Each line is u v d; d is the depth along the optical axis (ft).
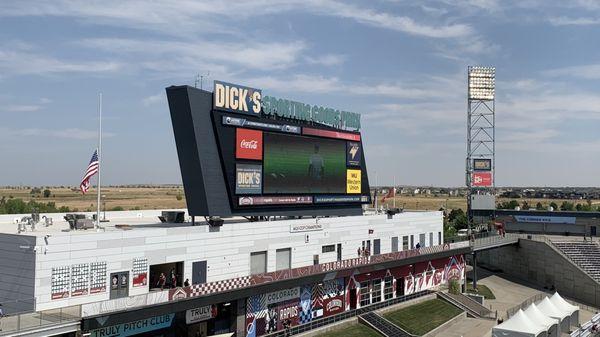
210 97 149.79
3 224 156.56
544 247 294.46
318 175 185.16
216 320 148.77
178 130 146.61
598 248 303.68
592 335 198.90
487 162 362.12
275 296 162.81
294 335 153.38
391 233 221.87
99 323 109.60
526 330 165.48
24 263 109.29
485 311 220.64
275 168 167.32
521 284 297.94
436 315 204.74
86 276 115.85
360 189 206.80
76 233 117.91
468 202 369.50
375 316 183.62
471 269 329.52
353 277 195.83
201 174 143.74
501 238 296.10
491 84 359.46
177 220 161.89
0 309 102.22
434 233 254.88
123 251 123.44
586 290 270.46
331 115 194.49
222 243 148.15
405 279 222.89
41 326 100.07
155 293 121.70
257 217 173.17
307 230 178.29
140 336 126.62
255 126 160.76
